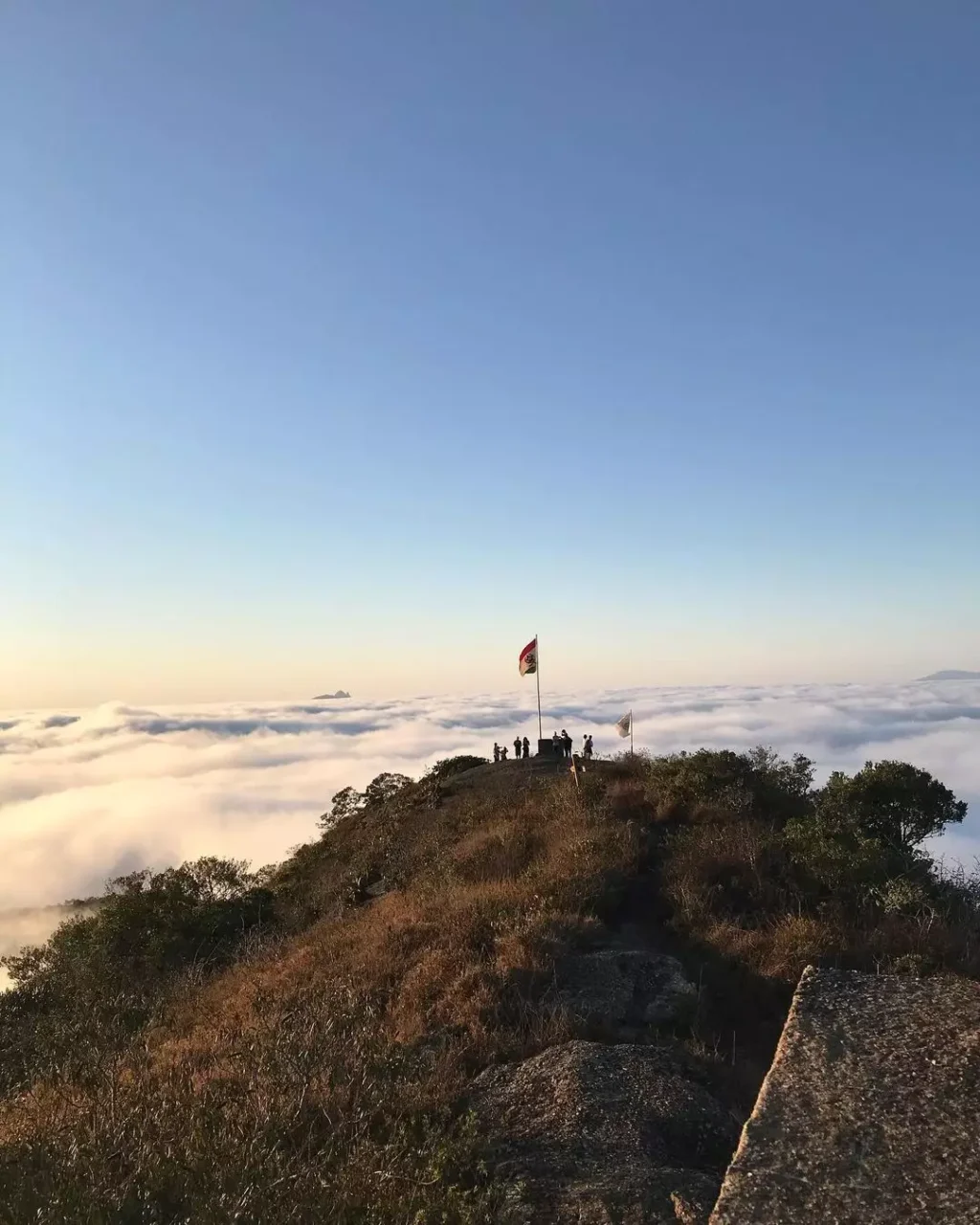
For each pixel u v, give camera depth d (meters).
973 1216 3.09
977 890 14.16
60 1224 4.95
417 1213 5.12
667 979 11.05
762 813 19.80
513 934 11.88
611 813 19.91
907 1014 4.30
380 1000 10.73
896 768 18.00
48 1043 10.06
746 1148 3.59
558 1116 7.08
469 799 29.41
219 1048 9.42
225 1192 5.30
